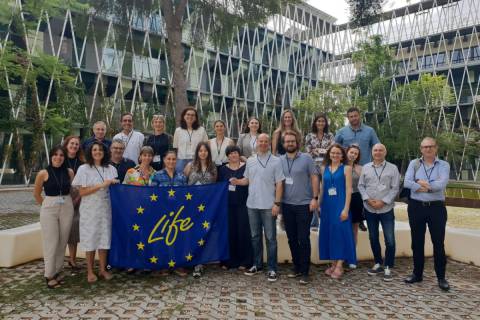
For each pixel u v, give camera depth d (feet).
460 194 55.77
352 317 13.58
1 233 19.47
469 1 134.82
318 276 18.60
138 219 17.70
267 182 17.76
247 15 47.03
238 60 115.44
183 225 18.22
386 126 110.73
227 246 18.97
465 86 134.10
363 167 18.99
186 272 18.47
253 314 13.64
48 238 16.20
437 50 142.92
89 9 51.93
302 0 48.78
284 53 131.44
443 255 16.92
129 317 13.19
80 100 78.18
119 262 17.47
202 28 50.65
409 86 111.86
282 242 20.85
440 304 15.02
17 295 15.26
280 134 22.33
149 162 18.49
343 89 109.19
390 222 18.34
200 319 13.10
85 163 17.90
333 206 18.12
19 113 64.75
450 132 114.11
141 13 50.65
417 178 17.13
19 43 70.69
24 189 66.39
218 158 21.89
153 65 95.14
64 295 15.31
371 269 18.99
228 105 113.09
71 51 81.20
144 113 92.02
